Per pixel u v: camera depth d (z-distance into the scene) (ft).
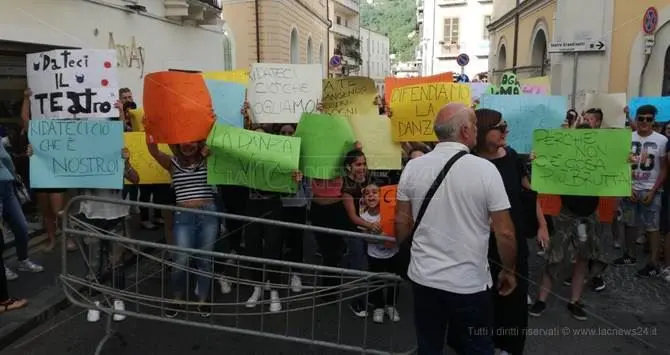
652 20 38.93
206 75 19.47
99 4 29.32
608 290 17.99
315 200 15.79
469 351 9.82
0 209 16.05
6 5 22.49
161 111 13.84
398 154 16.52
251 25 64.85
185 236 14.76
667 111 25.46
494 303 12.12
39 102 14.87
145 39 35.22
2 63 23.93
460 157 9.64
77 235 13.57
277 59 66.08
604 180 14.37
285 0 69.51
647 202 19.01
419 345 10.18
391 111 16.49
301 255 17.80
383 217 14.40
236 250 17.69
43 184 13.70
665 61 44.86
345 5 157.69
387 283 12.46
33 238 22.08
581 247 15.43
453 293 9.55
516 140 17.03
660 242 20.10
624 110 23.47
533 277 18.95
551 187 14.69
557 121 16.97
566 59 49.60
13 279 17.74
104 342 13.20
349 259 15.78
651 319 15.67
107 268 15.53
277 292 15.90
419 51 177.17
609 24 47.37
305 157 15.11
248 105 16.98
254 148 14.08
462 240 9.54
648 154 19.20
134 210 19.95
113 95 14.71
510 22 84.17
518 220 12.09
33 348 13.96
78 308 16.52
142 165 17.24
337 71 98.32
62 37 26.09
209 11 42.98
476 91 22.94
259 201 16.06
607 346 14.05
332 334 14.79
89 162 13.80
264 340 14.47
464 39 133.49
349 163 14.99
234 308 16.10
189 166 14.88
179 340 14.42
